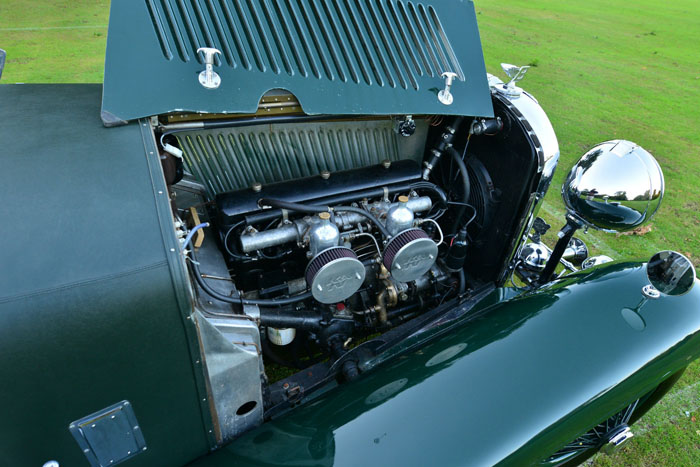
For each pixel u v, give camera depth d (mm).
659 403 2738
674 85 8594
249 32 1743
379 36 2016
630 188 2182
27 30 8297
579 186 2309
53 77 6215
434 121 2328
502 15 13156
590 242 4203
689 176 5414
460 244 2385
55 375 1101
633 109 7324
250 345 1484
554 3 15492
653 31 12734
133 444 1354
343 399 1697
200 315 1275
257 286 2137
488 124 2260
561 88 7980
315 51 1846
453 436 1503
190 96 1511
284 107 1816
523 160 2256
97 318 1089
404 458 1437
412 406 1592
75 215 1144
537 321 1938
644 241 4254
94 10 9859
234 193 1963
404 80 1977
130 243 1135
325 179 2133
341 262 1803
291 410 1767
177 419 1393
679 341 1909
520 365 1738
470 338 1901
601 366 1755
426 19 2166
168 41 1590
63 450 1238
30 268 1044
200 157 1974
